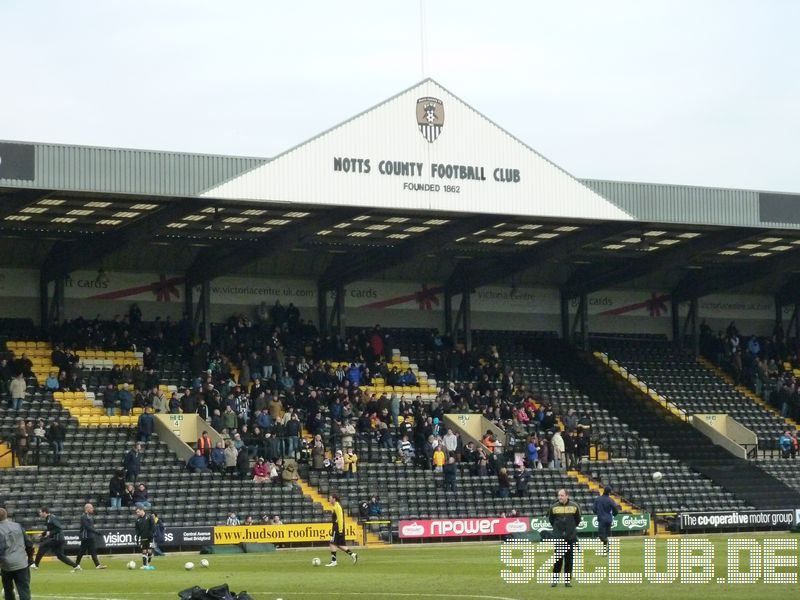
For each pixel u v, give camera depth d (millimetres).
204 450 53844
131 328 61438
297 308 67000
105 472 52375
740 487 63281
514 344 72188
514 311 73125
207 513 51000
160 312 64312
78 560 39656
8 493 49219
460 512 55938
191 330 62406
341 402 59344
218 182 49500
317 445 55812
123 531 46625
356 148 51969
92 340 59875
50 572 38469
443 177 53438
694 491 62188
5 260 60500
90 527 39875
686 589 29234
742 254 68812
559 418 65938
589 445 63438
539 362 70500
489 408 63156
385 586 31125
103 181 47562
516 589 29797
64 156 46938
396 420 60344
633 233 61188
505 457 60344
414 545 51719
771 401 72500
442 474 58062
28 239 59594
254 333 63656
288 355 63719
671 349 74938
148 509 43812
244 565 40625
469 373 66812
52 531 39531
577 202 55750
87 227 56281
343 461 56250
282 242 57719
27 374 56000
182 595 24562
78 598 28797
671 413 69250
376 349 65250
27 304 61344
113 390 56281
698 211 58125
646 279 75688
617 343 74875
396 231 59812
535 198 55031
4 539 23438
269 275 67125
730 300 78438
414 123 53062
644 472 63125
